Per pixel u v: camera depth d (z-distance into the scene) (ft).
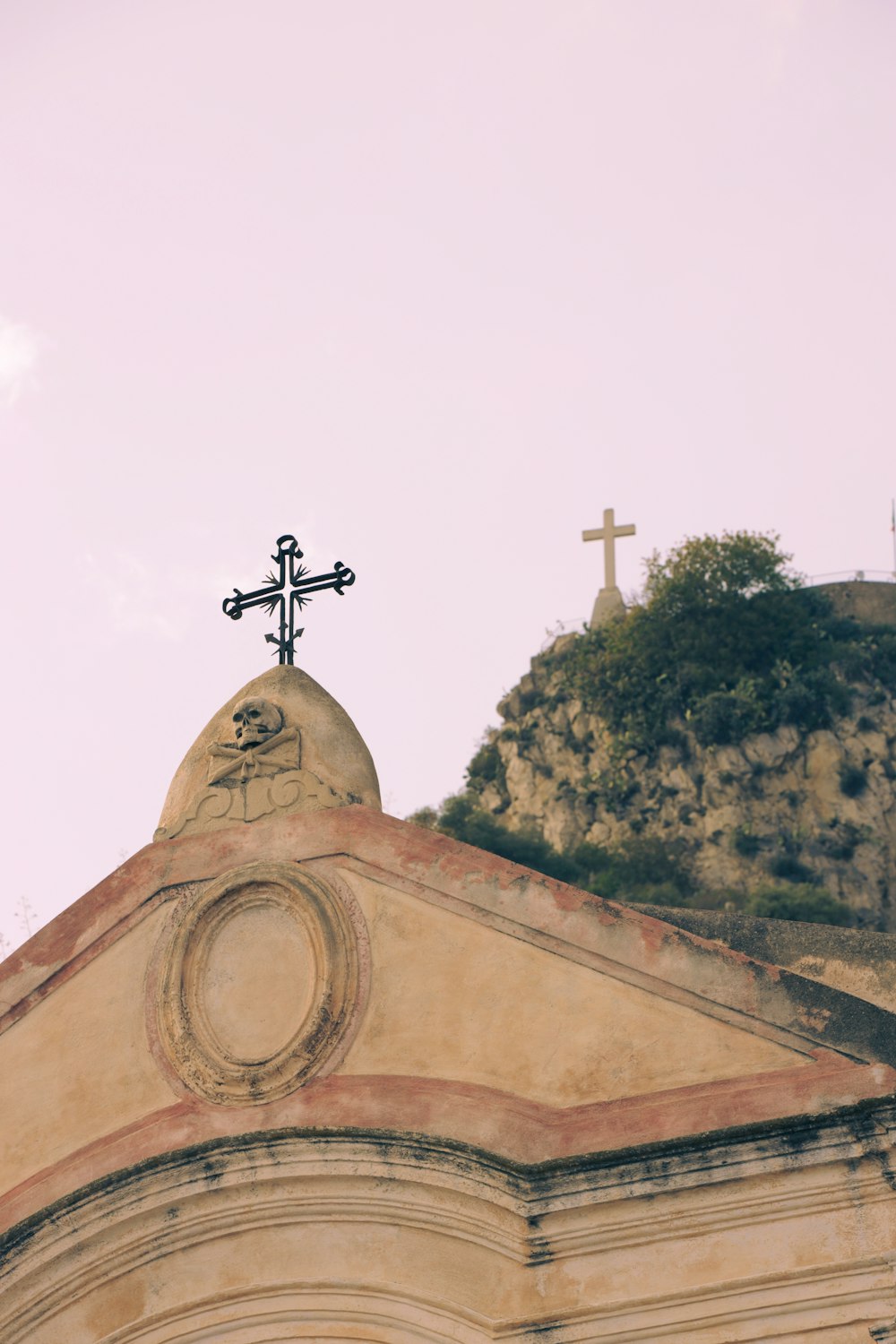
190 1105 42.98
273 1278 41.47
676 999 41.27
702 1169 39.52
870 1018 40.24
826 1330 38.14
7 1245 42.27
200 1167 42.01
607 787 199.93
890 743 193.57
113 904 45.29
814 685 198.08
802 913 178.50
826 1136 39.11
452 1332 40.01
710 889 185.78
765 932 54.80
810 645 202.80
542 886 43.01
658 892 184.96
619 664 207.31
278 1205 41.65
